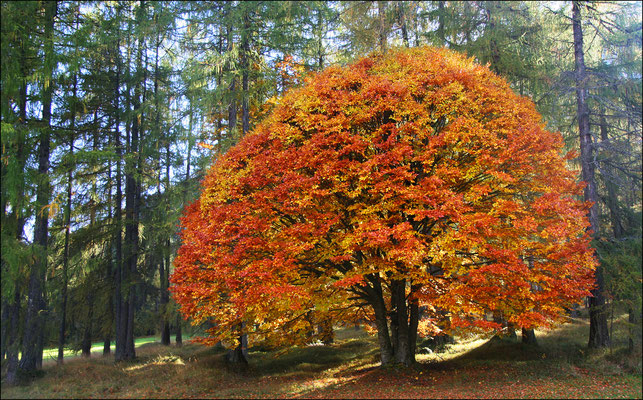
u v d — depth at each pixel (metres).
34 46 12.25
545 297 10.34
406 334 12.95
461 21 17.83
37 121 13.54
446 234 10.27
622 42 14.56
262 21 17.12
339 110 11.72
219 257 11.26
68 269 18.38
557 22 15.91
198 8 16.36
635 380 10.98
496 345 15.84
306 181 10.44
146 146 17.98
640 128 13.77
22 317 12.84
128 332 17.64
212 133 21.30
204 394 11.55
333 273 12.37
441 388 10.79
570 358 13.53
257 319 11.62
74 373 14.06
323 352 18.47
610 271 13.41
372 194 11.04
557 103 18.16
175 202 18.41
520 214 11.41
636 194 13.94
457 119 10.99
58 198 13.45
